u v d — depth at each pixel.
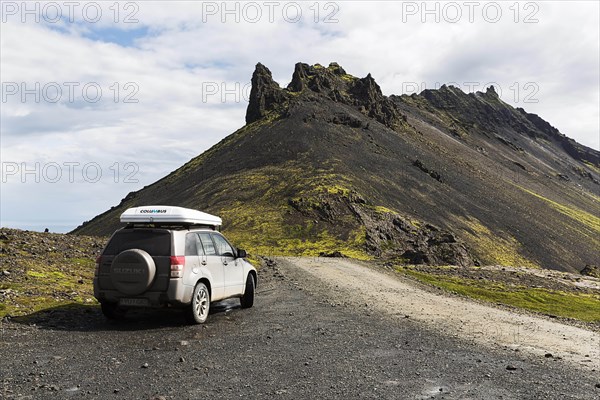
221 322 11.08
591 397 5.95
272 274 25.88
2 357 7.57
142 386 6.16
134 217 10.98
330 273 28.64
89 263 18.77
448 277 37.22
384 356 7.91
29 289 13.65
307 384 6.27
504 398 5.84
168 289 10.23
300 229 127.31
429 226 145.50
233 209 145.00
